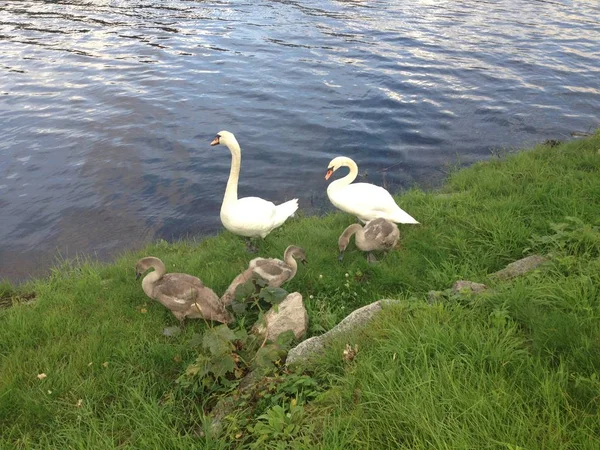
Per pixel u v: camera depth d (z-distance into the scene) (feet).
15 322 20.20
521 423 11.67
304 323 19.26
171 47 74.18
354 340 16.56
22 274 30.55
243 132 48.67
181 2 101.45
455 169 39.63
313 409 14.02
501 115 52.08
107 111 53.16
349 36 79.66
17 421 15.74
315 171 42.01
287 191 39.22
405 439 11.89
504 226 24.94
